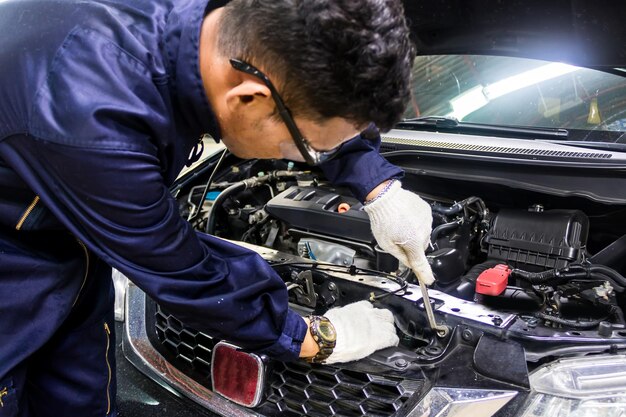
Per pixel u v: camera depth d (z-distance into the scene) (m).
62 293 0.94
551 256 1.33
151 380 1.23
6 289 0.88
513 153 1.49
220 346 1.12
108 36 0.76
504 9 1.46
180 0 0.84
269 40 0.66
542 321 1.12
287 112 0.72
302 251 1.53
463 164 1.55
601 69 1.56
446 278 1.33
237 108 0.75
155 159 0.78
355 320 1.10
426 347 1.09
